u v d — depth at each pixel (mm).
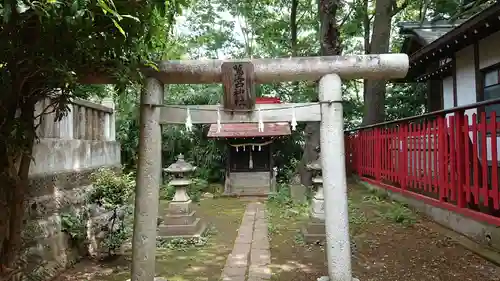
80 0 2250
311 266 5047
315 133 10453
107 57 3156
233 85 3916
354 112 15938
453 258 4875
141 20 2943
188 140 15211
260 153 13312
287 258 5422
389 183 9273
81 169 5859
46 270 4520
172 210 7016
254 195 12602
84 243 5547
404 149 7906
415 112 15352
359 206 8281
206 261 5492
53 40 2703
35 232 4406
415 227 6430
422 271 4543
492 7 6277
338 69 4000
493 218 4738
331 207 4039
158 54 4113
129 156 13688
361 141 11453
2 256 3271
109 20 2732
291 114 4078
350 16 15172
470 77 8742
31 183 4395
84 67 3209
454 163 5742
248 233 7105
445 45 8445
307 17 15852
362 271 4652
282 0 15594
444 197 6117
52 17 2338
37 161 4566
